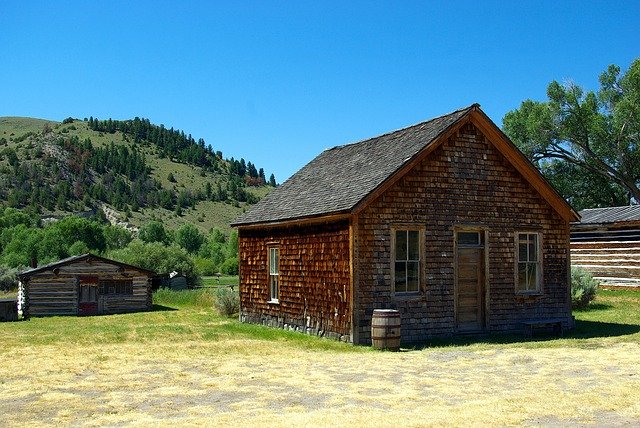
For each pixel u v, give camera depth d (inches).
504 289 815.7
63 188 6560.0
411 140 818.8
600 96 1985.7
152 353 662.5
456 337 776.3
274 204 949.8
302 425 360.2
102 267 1270.9
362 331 724.0
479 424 360.2
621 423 363.6
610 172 2020.2
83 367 576.1
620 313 984.9
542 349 665.6
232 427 359.6
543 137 1985.7
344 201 749.9
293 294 852.0
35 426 374.6
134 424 373.7
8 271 1916.8
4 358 636.7
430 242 771.4
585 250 1350.9
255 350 681.0
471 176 800.9
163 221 6673.2
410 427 353.1
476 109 796.0
